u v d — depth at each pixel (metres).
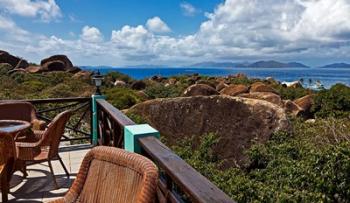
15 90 15.57
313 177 4.31
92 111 4.88
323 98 13.27
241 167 5.98
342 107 12.91
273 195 4.15
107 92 14.77
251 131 6.43
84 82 18.67
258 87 15.41
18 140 3.19
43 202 2.86
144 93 16.89
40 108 6.51
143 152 2.25
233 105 6.76
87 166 1.71
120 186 1.53
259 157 5.73
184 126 6.96
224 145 6.40
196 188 1.36
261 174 5.12
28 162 3.50
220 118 6.78
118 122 2.89
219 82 19.59
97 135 4.84
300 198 3.96
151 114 7.17
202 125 6.86
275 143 6.07
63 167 3.43
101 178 1.62
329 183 4.18
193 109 7.03
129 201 1.45
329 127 6.57
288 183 4.54
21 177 3.42
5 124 3.13
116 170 1.58
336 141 5.97
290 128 6.36
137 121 6.69
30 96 12.55
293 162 4.95
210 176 4.91
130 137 2.38
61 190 3.14
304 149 5.34
